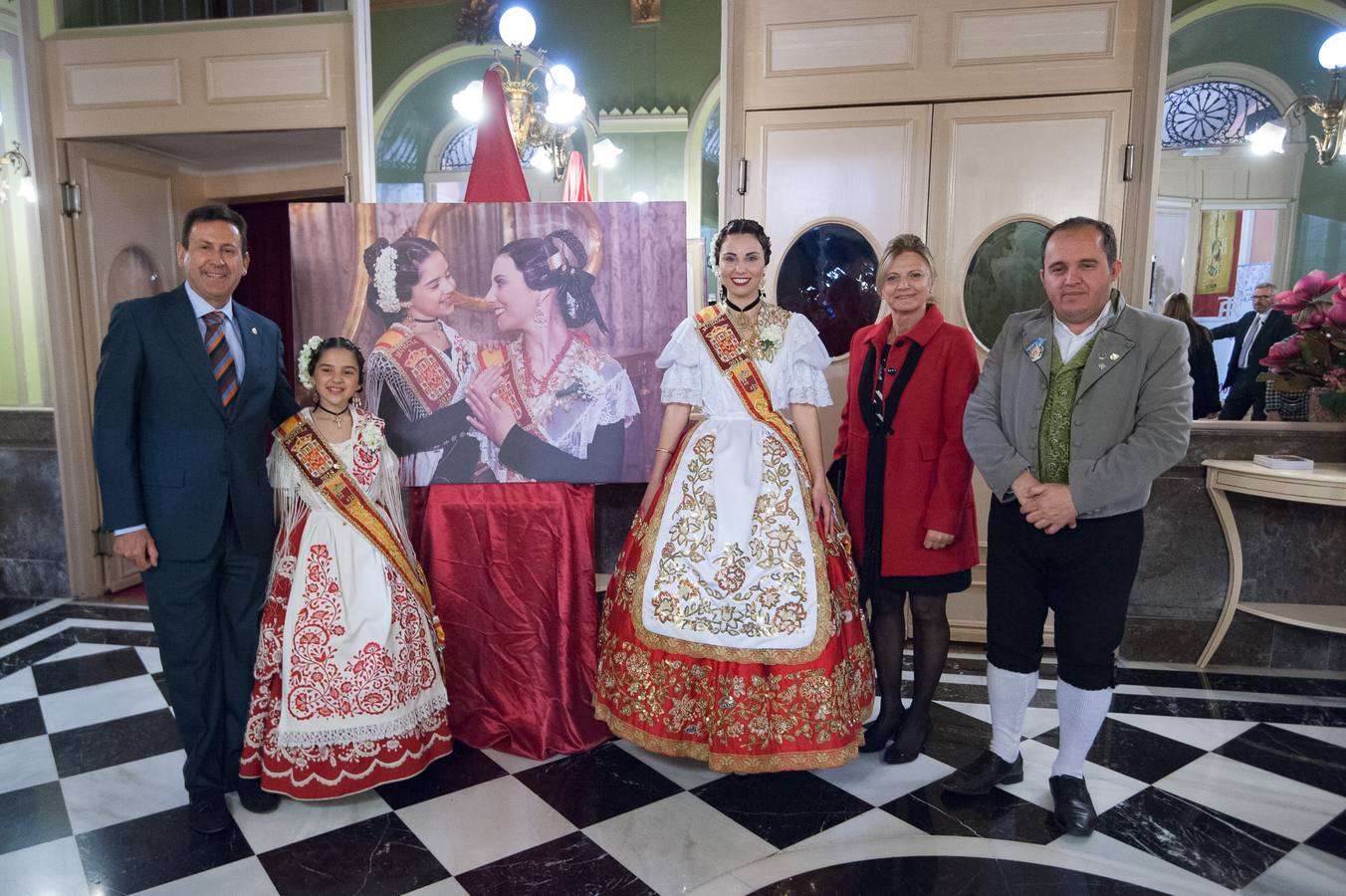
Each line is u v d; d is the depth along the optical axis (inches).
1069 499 73.3
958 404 85.2
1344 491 101.3
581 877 70.7
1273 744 97.5
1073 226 74.3
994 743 85.7
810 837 76.9
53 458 151.9
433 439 94.0
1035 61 121.3
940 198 126.0
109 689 112.4
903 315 88.7
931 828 78.2
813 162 129.1
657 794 84.6
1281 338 119.7
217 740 81.2
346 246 92.2
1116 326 75.2
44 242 145.3
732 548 81.7
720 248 87.8
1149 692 113.3
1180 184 120.9
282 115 139.3
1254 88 117.9
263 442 82.4
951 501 84.4
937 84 124.3
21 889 69.1
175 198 175.8
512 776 88.5
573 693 94.3
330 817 80.3
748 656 80.5
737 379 86.7
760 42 129.0
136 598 153.7
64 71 143.6
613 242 93.4
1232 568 119.1
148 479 76.5
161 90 141.6
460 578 94.6
